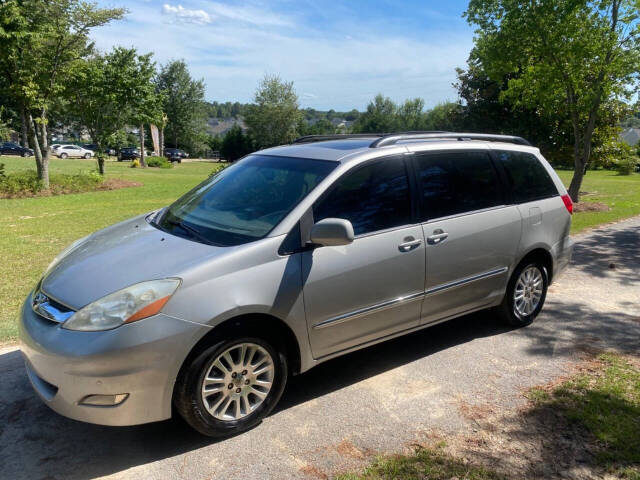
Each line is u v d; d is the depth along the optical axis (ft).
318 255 10.94
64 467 9.33
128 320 9.00
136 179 89.35
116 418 9.14
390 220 12.24
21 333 9.98
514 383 12.48
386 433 10.39
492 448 9.85
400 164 12.78
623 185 84.07
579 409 11.16
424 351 14.40
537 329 16.07
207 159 261.24
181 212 12.90
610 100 50.55
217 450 9.84
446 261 13.23
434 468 9.22
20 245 28.02
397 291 12.35
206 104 267.80
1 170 59.16
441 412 11.19
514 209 14.94
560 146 78.38
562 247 16.78
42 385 9.73
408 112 290.35
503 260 14.75
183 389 9.48
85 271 10.45
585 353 14.24
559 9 40.57
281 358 10.73
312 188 11.44
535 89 45.39
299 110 232.32
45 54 55.88
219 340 9.70
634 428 10.41
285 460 9.52
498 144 15.39
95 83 78.13
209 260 9.87
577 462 9.41
